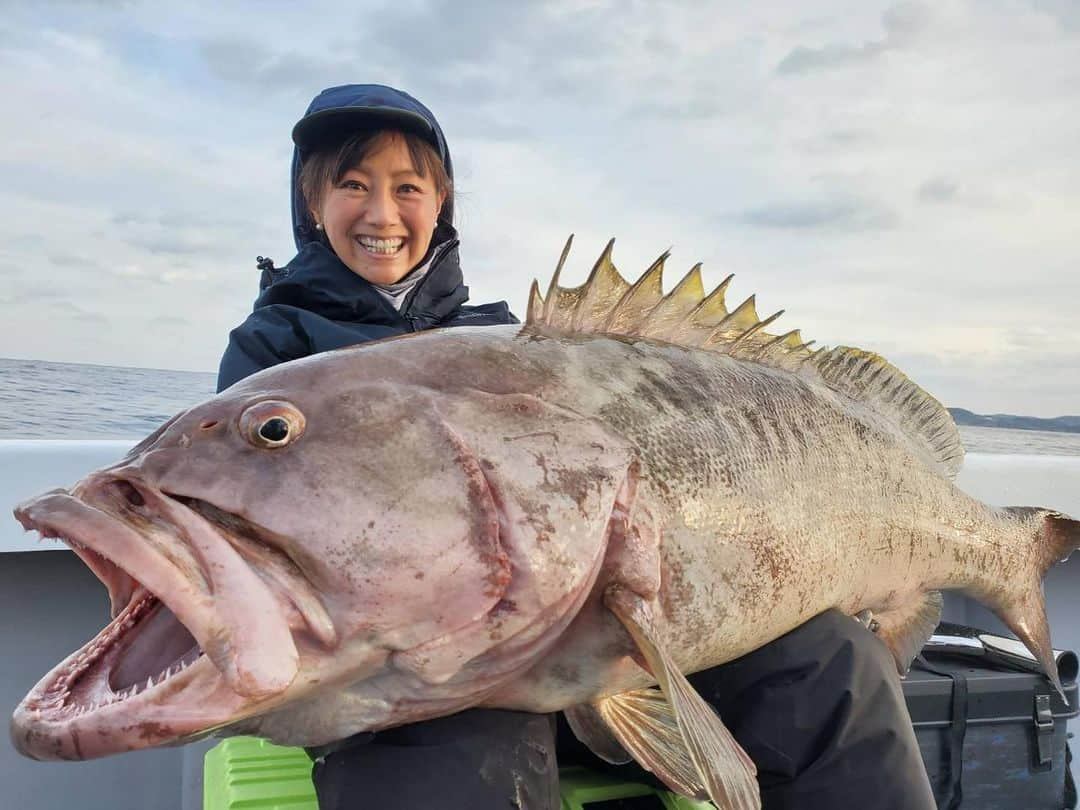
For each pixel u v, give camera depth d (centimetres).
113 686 39
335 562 43
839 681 59
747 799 48
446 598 44
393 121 93
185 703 37
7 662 87
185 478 42
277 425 44
